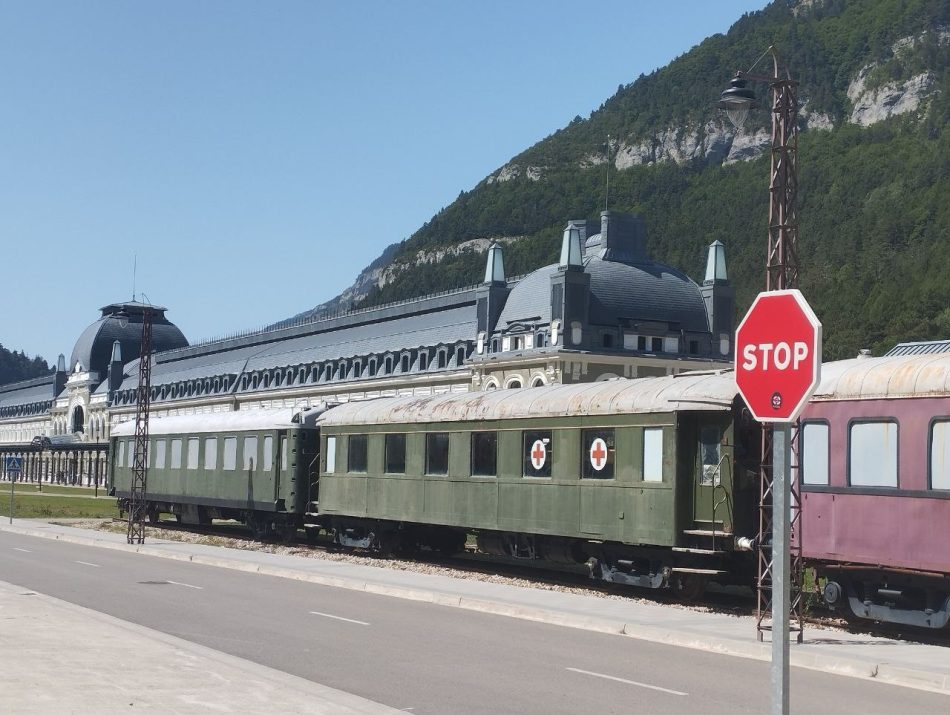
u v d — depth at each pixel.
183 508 46.81
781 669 6.18
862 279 157.12
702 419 22.27
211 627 17.36
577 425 24.98
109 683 11.48
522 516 26.42
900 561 18.11
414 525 32.28
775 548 6.34
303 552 34.78
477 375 90.56
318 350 116.75
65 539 39.84
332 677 13.20
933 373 18.03
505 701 11.92
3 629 15.28
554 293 83.81
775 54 18.53
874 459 18.72
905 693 13.05
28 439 193.38
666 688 12.89
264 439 39.28
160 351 171.50
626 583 24.03
